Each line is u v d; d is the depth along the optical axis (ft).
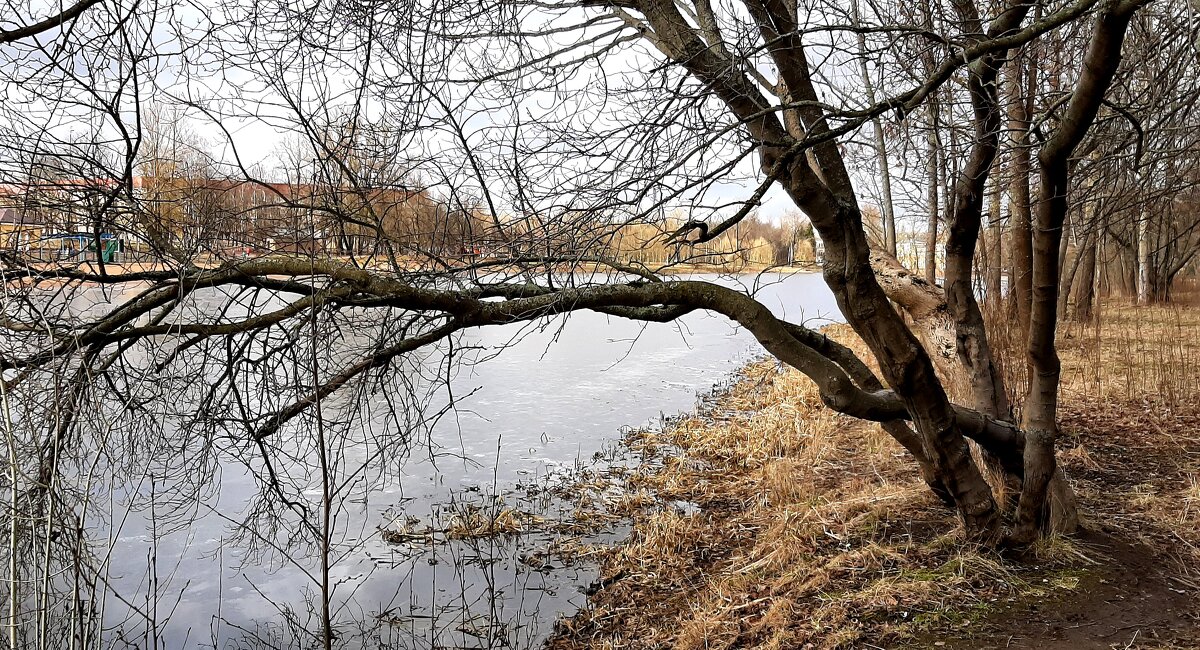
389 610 17.84
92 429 11.16
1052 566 15.03
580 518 23.07
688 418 35.22
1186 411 26.43
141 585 18.97
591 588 18.69
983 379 17.28
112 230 11.62
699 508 23.40
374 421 30.07
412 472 27.66
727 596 16.67
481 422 35.27
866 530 17.89
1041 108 17.53
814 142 10.19
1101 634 12.73
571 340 64.69
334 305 11.92
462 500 24.81
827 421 28.73
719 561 19.08
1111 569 14.88
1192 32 13.82
